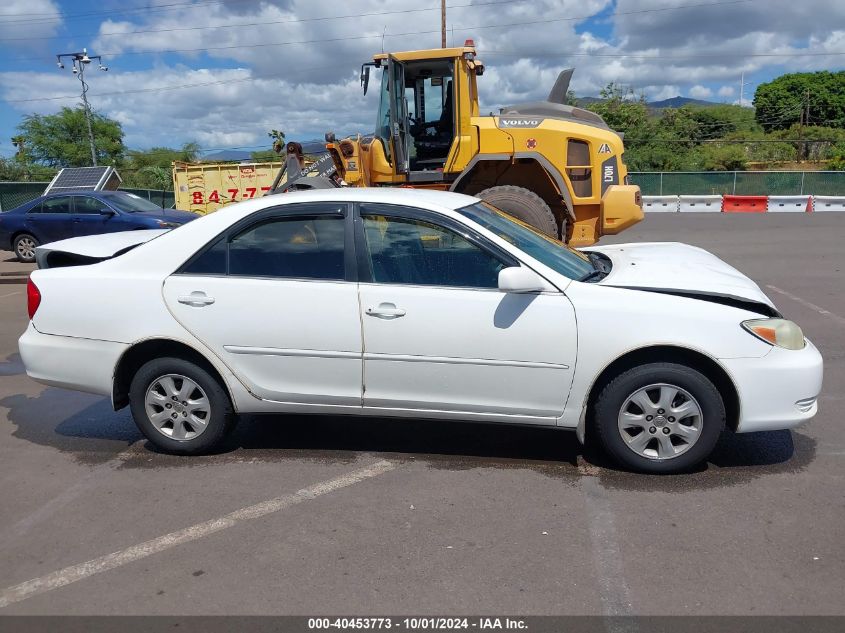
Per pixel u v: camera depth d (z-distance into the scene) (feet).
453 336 13.62
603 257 16.98
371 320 13.87
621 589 10.18
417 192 15.48
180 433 15.33
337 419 17.66
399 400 14.20
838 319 26.76
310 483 13.96
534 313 13.37
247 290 14.39
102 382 15.20
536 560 10.97
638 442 13.65
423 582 10.48
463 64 34.06
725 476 13.71
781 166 184.44
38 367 15.52
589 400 13.96
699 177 110.63
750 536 11.49
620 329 13.14
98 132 179.22
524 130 34.14
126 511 13.03
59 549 11.79
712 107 258.57
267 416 17.98
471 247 13.85
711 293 13.51
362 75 35.27
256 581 10.64
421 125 36.17
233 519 12.58
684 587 10.18
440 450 15.48
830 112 257.34
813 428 16.14
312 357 14.29
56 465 15.26
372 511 12.72
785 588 10.10
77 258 16.88
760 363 12.99
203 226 14.88
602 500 12.87
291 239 14.49
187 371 14.93
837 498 12.73
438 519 12.35
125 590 10.55
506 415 13.96
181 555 11.46
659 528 11.83
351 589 10.36
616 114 189.26
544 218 32.94
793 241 53.36
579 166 34.53
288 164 39.14
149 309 14.75
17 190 79.87
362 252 14.16
